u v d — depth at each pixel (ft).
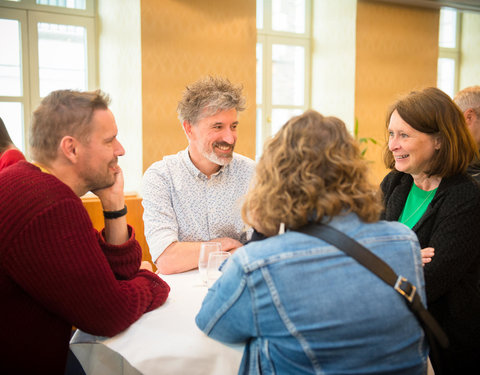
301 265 2.78
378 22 16.11
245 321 2.99
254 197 3.09
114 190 4.33
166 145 12.61
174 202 6.03
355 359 2.77
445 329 4.72
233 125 5.83
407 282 2.85
